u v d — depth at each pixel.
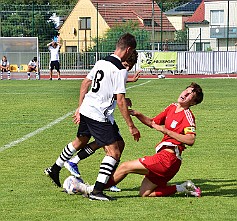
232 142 19.36
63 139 19.94
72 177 12.59
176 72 66.38
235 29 95.81
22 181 13.78
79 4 91.56
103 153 17.23
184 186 12.41
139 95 37.00
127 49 12.25
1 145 18.69
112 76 12.07
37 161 16.20
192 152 17.55
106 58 12.30
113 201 12.02
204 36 101.00
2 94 38.56
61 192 12.77
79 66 69.75
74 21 92.12
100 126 12.12
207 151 17.73
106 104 12.12
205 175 14.50
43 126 22.98
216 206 11.66
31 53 61.72
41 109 29.03
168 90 41.31
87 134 12.73
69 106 30.36
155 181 12.33
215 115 26.53
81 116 12.48
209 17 100.62
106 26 89.81
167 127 12.34
